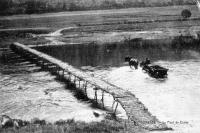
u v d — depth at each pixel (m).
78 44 115.44
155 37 120.81
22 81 62.94
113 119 36.09
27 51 93.38
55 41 123.56
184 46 99.88
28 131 28.19
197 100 44.25
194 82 54.22
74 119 34.97
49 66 72.50
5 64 83.69
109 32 136.12
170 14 187.88
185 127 31.88
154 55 85.31
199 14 180.62
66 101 47.50
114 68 70.62
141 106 38.19
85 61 81.06
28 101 48.25
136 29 139.12
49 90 54.84
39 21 194.25
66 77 63.34
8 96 51.88
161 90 50.44
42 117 39.78
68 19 194.88
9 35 144.75
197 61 73.31
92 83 49.53
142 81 57.22
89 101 46.75
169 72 63.00
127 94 43.12
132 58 76.31
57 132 27.41
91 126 29.33
